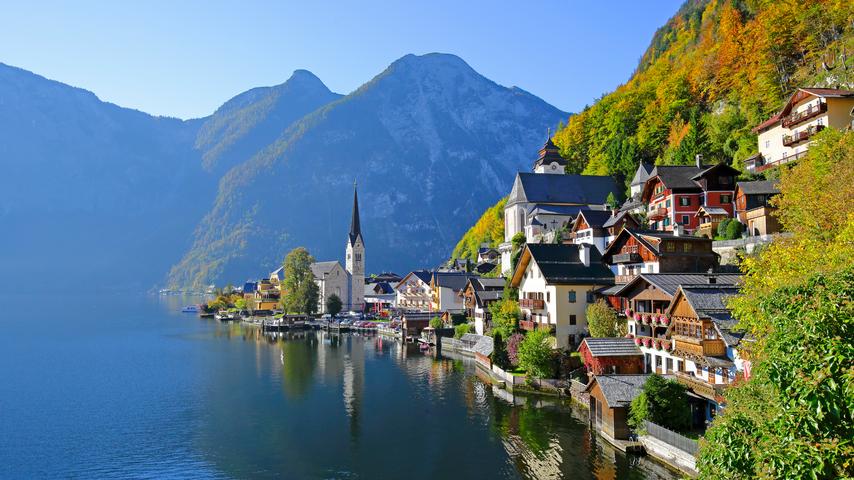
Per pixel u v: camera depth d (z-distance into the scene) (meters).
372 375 88.44
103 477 48.19
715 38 178.50
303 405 70.06
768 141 99.19
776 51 123.31
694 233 88.69
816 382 15.46
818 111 84.06
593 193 152.00
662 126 157.62
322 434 58.16
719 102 143.38
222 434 58.91
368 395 74.56
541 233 136.62
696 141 130.25
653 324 56.12
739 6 174.38
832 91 86.25
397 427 59.62
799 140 87.50
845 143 54.62
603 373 58.59
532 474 44.28
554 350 70.62
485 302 107.81
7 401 73.88
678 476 41.31
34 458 52.62
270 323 173.50
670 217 94.81
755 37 137.25
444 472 46.66
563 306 75.06
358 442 55.28
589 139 199.00
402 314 148.00
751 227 79.00
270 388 80.12
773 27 124.19
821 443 15.46
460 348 110.19
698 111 153.00
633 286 61.12
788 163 85.50
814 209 44.88
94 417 66.00
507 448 50.66
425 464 48.69
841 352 15.33
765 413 20.00
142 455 53.16
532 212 145.25
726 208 89.62
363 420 62.66
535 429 55.00
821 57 114.56
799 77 116.81
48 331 160.62
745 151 112.19
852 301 16.47
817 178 50.22
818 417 15.23
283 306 194.12
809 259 35.28
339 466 49.22
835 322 16.00
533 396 68.69
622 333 66.19
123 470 49.62
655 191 101.12
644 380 51.09
